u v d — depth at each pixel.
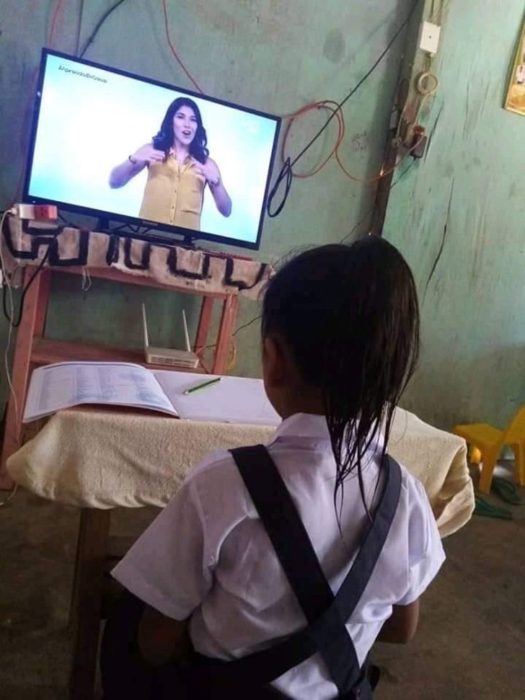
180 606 0.70
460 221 3.43
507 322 3.72
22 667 1.40
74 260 2.16
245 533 0.65
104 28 2.61
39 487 1.04
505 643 1.83
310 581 0.65
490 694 1.59
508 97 3.36
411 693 1.54
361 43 3.03
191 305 2.97
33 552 1.86
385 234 3.26
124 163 2.43
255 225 2.71
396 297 0.61
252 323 3.12
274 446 0.68
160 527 0.69
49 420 1.04
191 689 0.72
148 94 2.42
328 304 0.61
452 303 3.55
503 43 3.27
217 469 0.66
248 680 0.68
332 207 3.17
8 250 2.09
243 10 2.79
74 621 1.44
